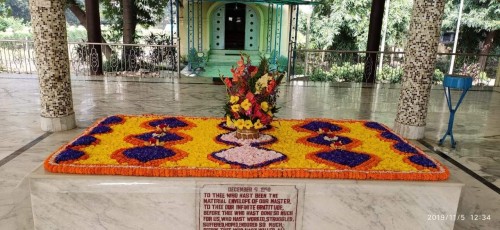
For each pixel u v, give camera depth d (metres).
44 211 2.75
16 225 2.88
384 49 16.61
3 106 6.38
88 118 5.80
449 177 2.94
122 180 2.71
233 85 3.38
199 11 14.64
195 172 2.77
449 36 16.55
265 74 3.28
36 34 4.79
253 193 2.75
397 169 2.95
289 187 2.74
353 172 2.84
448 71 13.70
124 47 11.28
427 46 4.89
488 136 5.52
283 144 3.49
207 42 15.09
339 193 2.77
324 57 12.38
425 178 2.85
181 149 3.24
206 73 13.10
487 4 15.88
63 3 4.90
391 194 2.78
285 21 15.12
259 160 2.99
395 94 8.62
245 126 3.38
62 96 5.05
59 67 4.96
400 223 2.85
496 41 16.17
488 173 4.12
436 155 4.65
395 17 16.30
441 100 8.17
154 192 2.72
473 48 16.55
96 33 9.93
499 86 10.24
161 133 3.66
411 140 5.18
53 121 5.03
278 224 2.83
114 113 6.15
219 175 2.77
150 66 11.74
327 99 7.84
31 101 6.79
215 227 2.83
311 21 17.45
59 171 2.77
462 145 5.05
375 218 2.83
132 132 3.71
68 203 2.73
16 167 3.87
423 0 4.77
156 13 14.41
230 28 15.55
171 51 11.50
